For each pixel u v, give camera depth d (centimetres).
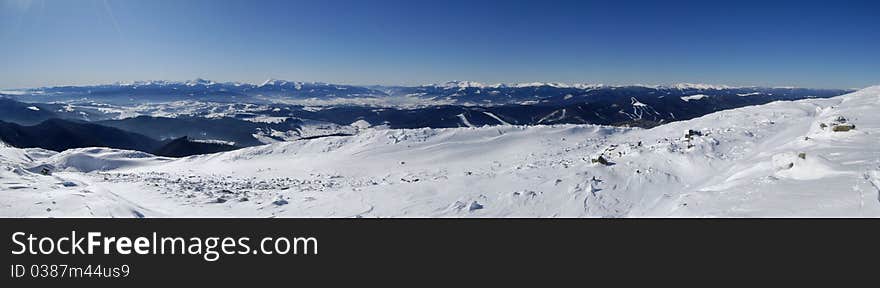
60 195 1399
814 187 1088
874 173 1075
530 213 1329
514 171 1991
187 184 2144
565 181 1648
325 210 1416
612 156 2336
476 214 1331
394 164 3369
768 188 1165
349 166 3375
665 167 1858
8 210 1205
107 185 1973
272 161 3850
